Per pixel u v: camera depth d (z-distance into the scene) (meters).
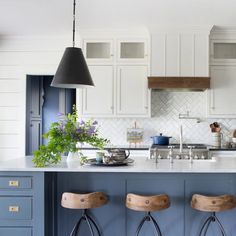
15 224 2.44
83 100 4.42
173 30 4.25
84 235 2.67
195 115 4.67
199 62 4.25
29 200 2.43
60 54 4.73
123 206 2.63
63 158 3.11
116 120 4.71
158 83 4.21
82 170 2.36
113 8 3.57
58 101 5.71
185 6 3.52
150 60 4.27
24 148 4.72
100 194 2.34
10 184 2.44
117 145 4.62
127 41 4.42
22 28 4.32
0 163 2.70
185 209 2.59
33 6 3.49
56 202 2.69
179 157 3.51
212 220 2.40
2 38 4.74
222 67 4.35
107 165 2.51
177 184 2.60
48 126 5.69
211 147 4.28
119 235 2.63
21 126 4.73
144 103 4.38
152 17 3.89
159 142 4.26
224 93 4.34
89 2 3.38
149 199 2.23
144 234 2.62
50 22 4.07
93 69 4.43
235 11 3.69
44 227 2.42
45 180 2.45
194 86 4.19
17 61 4.76
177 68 4.26
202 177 2.59
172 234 2.60
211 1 3.37
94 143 2.74
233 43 4.43
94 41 4.43
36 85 5.34
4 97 4.77
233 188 2.57
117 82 4.41
